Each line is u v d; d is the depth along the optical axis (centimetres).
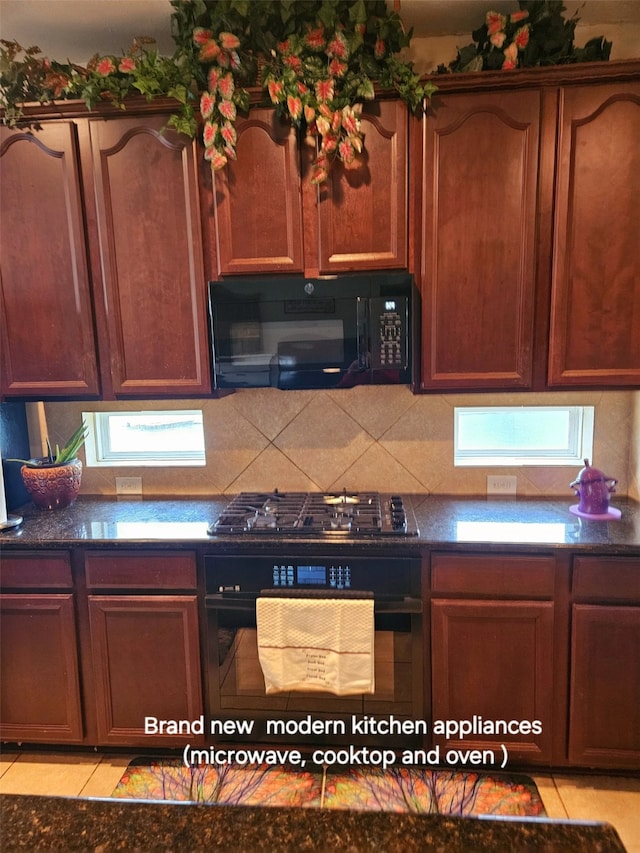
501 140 171
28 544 181
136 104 176
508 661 174
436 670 176
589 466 199
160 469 234
